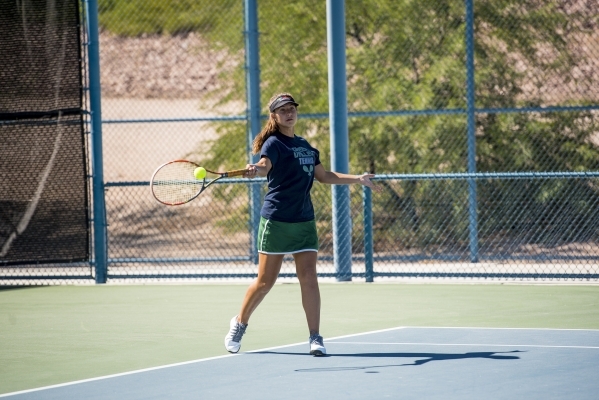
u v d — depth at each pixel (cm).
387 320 1750
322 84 3172
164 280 2522
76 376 1295
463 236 3055
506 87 3131
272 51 3177
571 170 3122
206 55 5491
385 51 3161
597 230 2975
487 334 1565
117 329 1712
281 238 1384
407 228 3100
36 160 2411
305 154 1394
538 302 1952
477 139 3155
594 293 2069
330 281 2388
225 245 3516
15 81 2395
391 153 3198
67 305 2047
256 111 2602
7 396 1168
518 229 3039
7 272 2733
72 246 2423
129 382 1233
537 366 1275
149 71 5544
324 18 3152
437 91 3130
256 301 1423
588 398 1081
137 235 3809
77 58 2375
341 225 2350
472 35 2658
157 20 3641
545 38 3130
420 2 3109
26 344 1571
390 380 1201
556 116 3162
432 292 2130
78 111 2386
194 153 3453
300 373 1259
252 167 1359
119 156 4831
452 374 1231
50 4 2375
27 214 2423
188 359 1402
